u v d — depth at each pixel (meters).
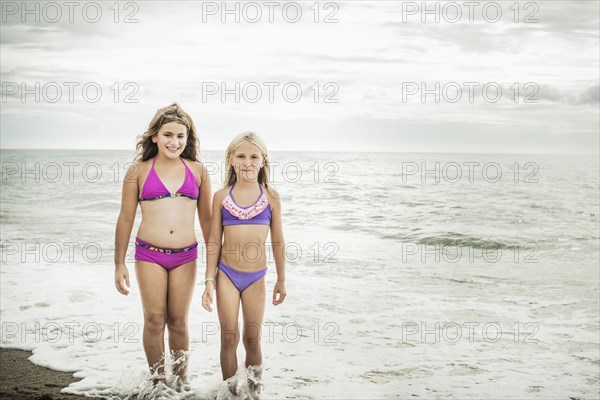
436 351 5.38
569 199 22.03
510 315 6.67
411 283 8.23
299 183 26.62
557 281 8.56
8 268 8.52
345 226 14.80
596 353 5.37
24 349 5.23
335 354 5.24
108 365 4.83
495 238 13.26
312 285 7.91
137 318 6.14
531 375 4.80
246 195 4.24
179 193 4.21
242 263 4.18
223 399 4.13
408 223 15.46
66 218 15.20
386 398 4.29
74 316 6.19
